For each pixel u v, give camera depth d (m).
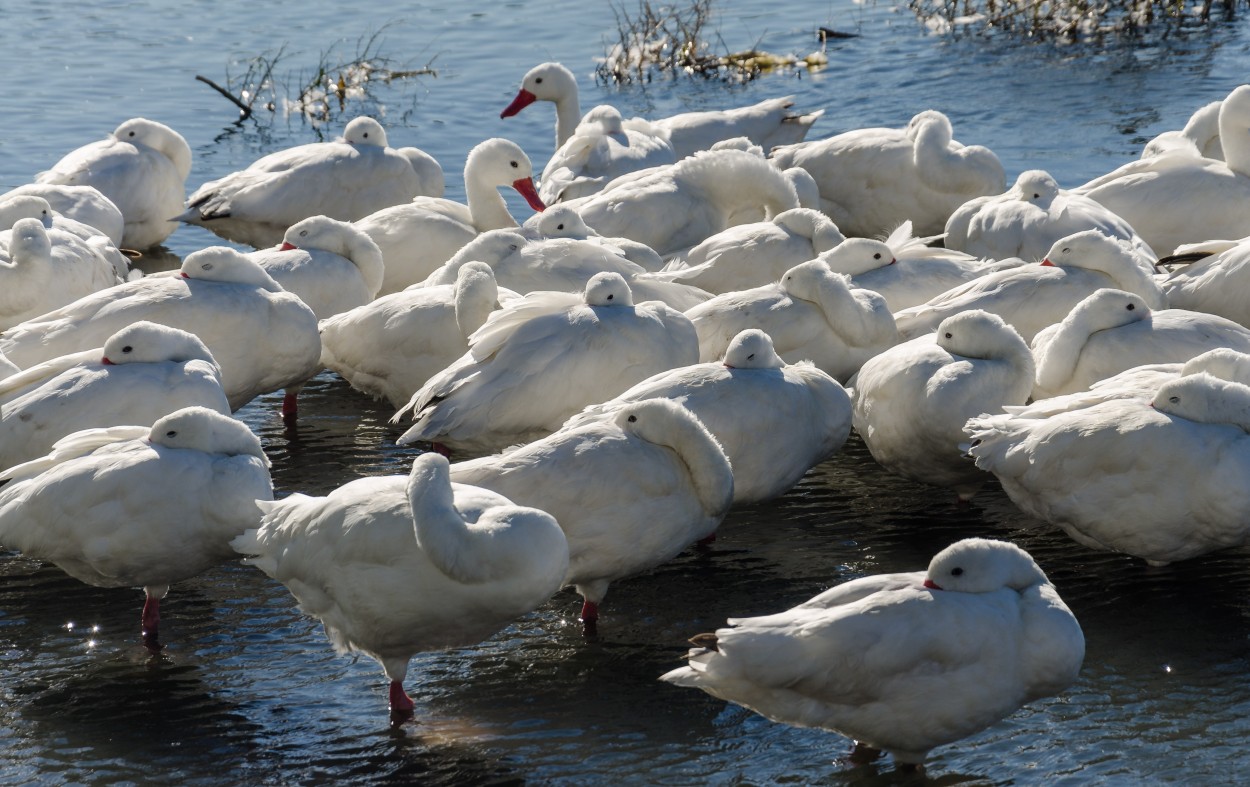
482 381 11.95
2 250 15.88
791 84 26.56
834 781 8.55
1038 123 23.38
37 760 8.81
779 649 8.07
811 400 11.45
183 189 20.17
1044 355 12.69
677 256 15.99
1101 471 10.41
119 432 10.20
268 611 10.70
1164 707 9.23
